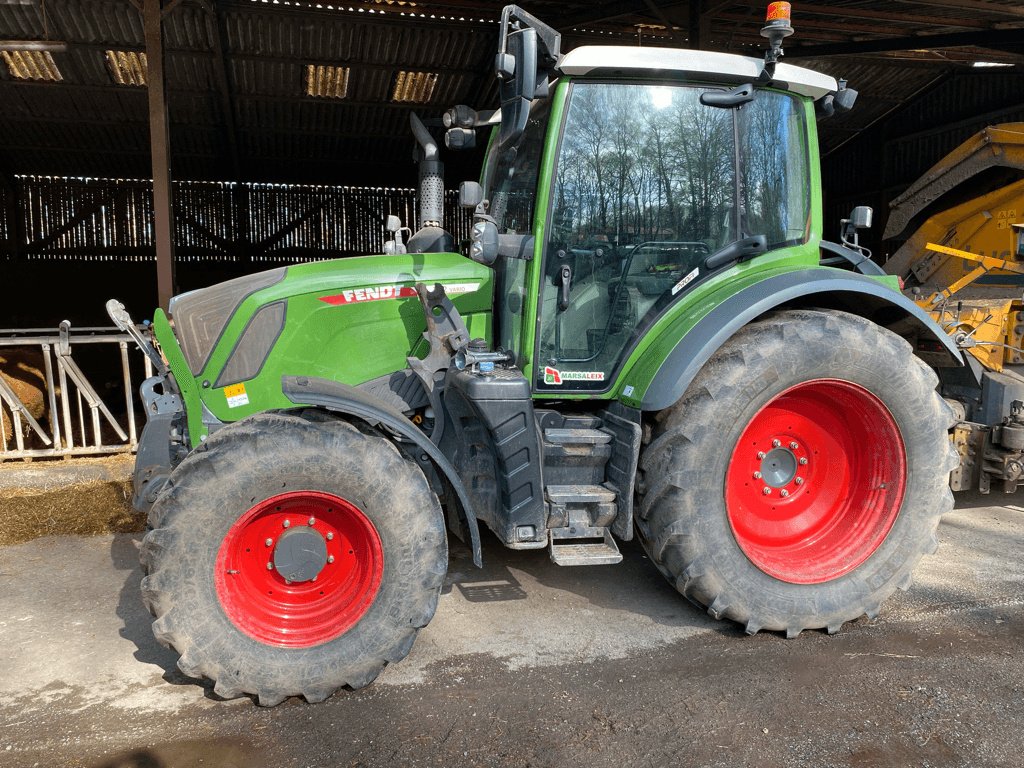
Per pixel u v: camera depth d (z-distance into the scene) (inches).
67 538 160.6
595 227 116.3
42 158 488.1
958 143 448.5
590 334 118.1
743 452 118.0
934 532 118.6
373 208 577.3
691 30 316.2
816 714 95.4
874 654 110.5
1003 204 198.2
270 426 96.7
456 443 116.9
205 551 94.5
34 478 192.7
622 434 112.2
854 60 428.1
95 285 521.3
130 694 101.3
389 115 445.1
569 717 95.3
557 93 111.7
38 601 130.4
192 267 550.3
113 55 368.5
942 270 215.2
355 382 119.3
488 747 89.4
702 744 89.7
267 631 98.7
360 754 88.3
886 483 118.0
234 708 98.0
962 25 369.4
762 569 113.2
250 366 114.1
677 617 123.5
